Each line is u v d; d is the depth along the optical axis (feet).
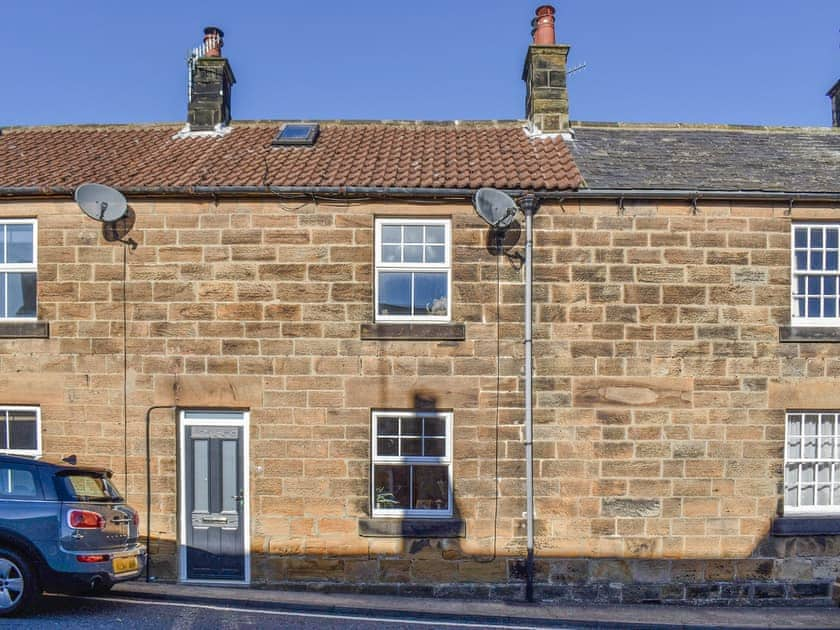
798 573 33.86
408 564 33.53
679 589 33.63
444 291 34.88
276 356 34.19
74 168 37.45
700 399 34.12
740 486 33.96
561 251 34.42
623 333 34.22
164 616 27.37
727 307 34.37
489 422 33.91
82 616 26.71
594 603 33.32
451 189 33.94
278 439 34.04
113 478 34.12
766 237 34.63
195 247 34.60
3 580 25.71
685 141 41.19
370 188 33.94
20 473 26.45
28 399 34.45
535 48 42.06
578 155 38.58
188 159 38.52
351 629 27.22
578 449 33.94
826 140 42.19
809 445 34.78
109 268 34.68
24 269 35.17
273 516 33.86
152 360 34.37
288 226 34.53
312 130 42.73
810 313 35.12
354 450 33.96
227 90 45.29
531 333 34.01
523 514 33.76
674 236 34.50
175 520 33.96
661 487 33.88
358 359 34.09
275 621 27.73
